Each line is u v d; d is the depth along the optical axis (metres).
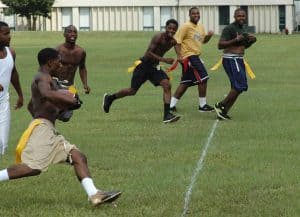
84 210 13.66
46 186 15.73
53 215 13.35
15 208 13.91
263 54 69.88
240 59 25.55
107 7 175.25
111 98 26.70
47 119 13.67
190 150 19.95
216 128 23.84
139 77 25.75
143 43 94.75
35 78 13.71
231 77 25.58
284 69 52.38
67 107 13.62
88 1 175.62
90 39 111.62
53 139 13.53
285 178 16.12
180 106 30.66
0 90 16.25
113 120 26.22
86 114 27.91
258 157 18.72
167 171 17.11
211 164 17.88
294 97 33.72
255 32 165.25
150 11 173.75
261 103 31.20
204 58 65.06
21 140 13.52
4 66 16.38
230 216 13.21
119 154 19.47
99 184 15.77
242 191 15.01
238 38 25.16
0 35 16.25
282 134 22.52
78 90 37.94
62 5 176.62
